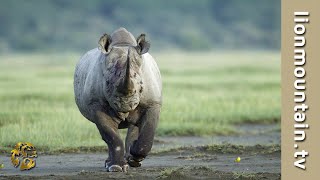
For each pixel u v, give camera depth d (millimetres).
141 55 36375
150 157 43812
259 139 54375
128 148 37312
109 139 36875
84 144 48125
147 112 37062
